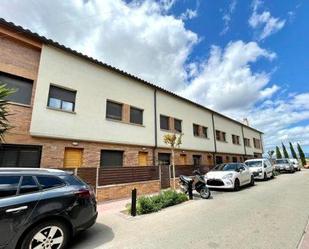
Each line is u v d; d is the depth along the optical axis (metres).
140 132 14.30
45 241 3.79
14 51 9.23
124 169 10.81
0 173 3.79
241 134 30.73
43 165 9.20
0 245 3.31
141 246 4.46
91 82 11.88
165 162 16.39
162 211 7.62
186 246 4.39
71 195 4.35
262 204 8.09
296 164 30.28
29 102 9.36
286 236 4.75
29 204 3.71
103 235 5.18
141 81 14.98
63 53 10.84
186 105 19.94
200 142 20.61
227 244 4.42
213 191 12.11
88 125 11.25
